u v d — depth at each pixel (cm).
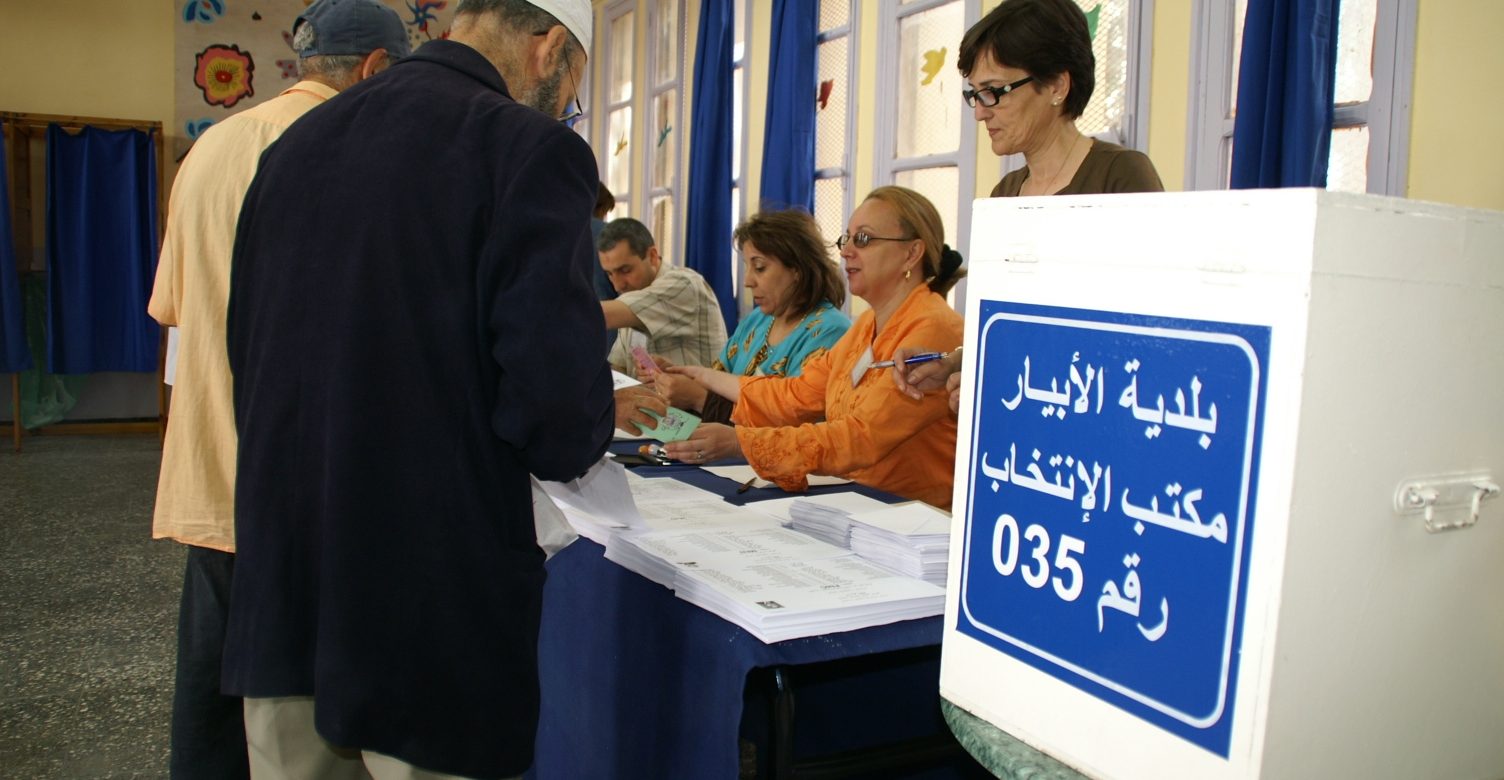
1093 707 56
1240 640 48
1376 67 200
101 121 563
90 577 314
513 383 86
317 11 142
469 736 88
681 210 486
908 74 339
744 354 243
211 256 130
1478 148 183
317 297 89
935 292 174
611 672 123
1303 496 47
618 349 322
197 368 130
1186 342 51
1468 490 52
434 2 661
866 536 114
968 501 65
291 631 91
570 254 88
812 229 226
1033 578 60
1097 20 262
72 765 194
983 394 64
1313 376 46
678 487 159
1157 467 52
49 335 565
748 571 107
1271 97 203
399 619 86
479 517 89
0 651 251
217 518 133
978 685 64
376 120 92
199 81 617
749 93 422
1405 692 52
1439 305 50
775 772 100
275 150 98
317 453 89
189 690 136
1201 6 234
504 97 96
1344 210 46
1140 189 142
